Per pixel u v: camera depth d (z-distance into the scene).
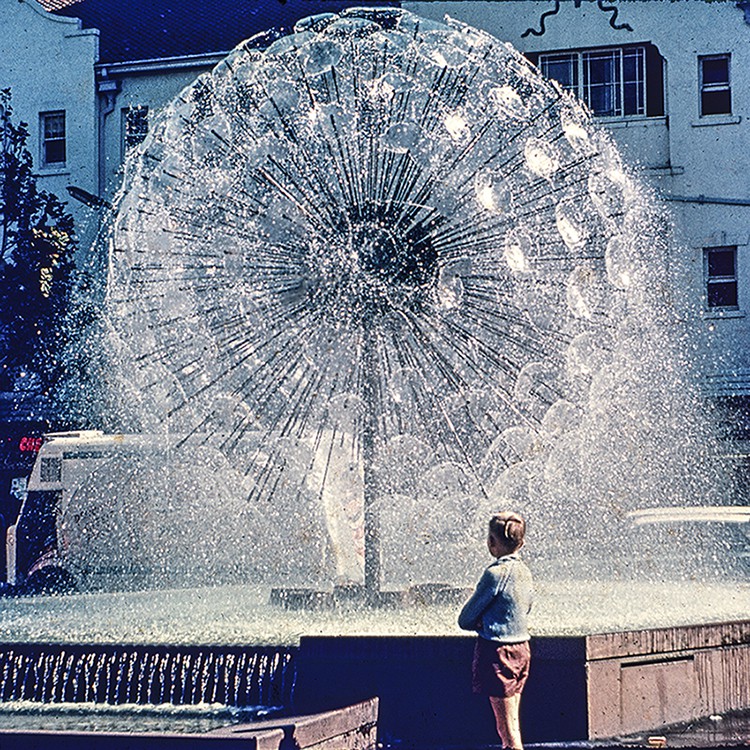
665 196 41.50
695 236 41.28
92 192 46.16
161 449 25.64
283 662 12.53
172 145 17.92
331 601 16.19
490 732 11.95
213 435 24.41
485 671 11.27
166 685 12.84
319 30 16.39
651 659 12.74
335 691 12.28
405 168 15.28
